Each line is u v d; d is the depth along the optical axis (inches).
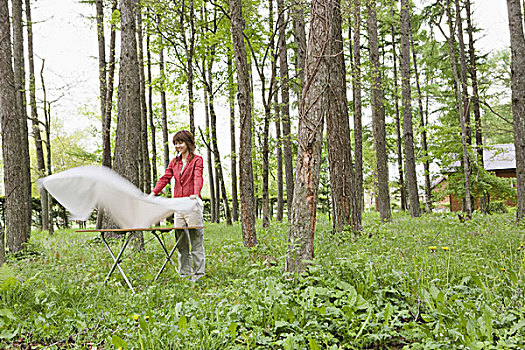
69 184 180.1
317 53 179.3
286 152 591.5
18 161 326.6
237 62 320.8
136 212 188.4
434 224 448.8
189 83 535.8
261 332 121.3
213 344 112.1
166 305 154.8
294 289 145.9
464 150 479.5
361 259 170.1
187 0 534.3
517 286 145.2
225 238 380.8
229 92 590.6
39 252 309.3
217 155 619.8
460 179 719.1
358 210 366.9
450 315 123.5
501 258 196.7
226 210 616.7
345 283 138.6
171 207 197.8
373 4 379.6
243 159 312.2
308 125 178.1
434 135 719.1
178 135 219.3
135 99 365.1
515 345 103.1
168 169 223.0
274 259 238.8
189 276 197.9
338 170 363.9
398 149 941.8
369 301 140.1
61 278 185.3
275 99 652.7
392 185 1128.8
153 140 698.8
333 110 367.2
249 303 137.6
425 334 114.7
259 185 1065.5
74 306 152.5
